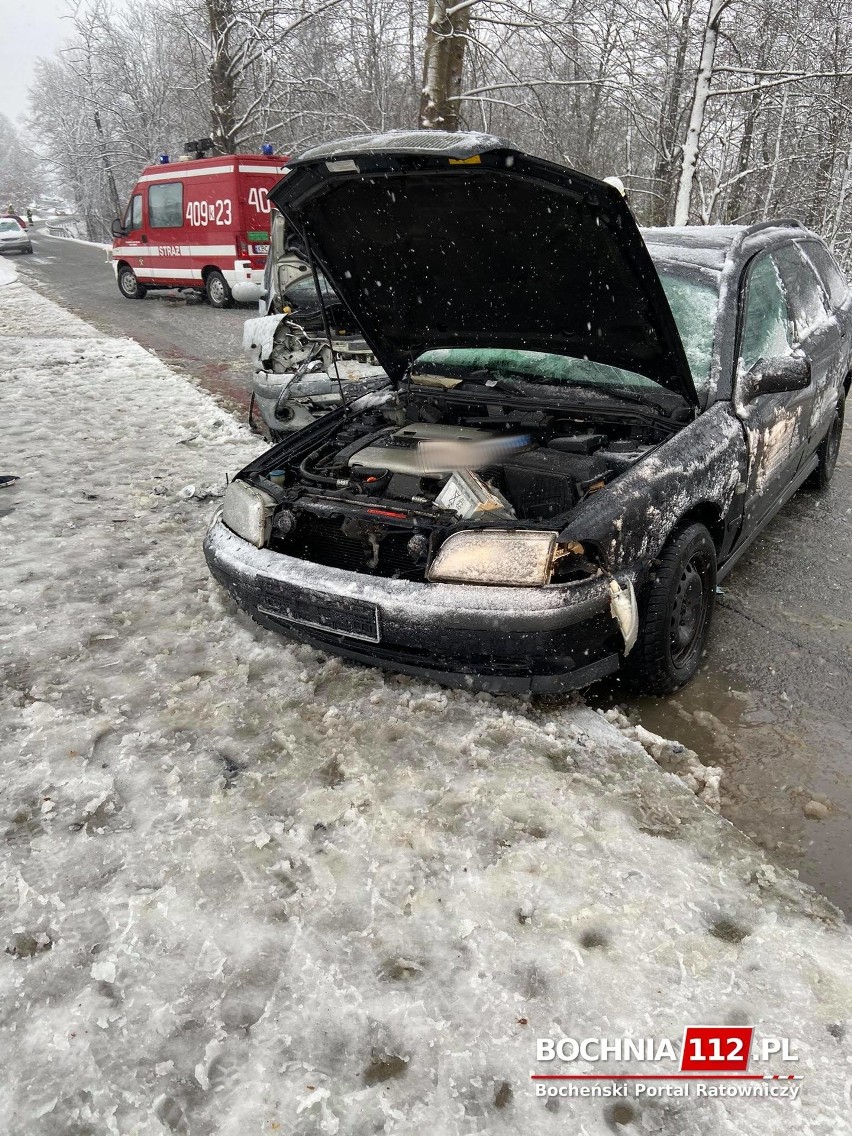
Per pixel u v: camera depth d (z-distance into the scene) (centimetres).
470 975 207
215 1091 182
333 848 249
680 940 216
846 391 543
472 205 307
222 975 209
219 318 1361
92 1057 190
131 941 220
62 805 271
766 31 1479
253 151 2314
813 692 334
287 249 780
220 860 246
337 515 324
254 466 373
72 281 1919
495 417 373
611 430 358
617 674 324
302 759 289
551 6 1317
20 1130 176
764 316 397
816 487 548
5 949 218
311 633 330
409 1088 182
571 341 362
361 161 295
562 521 282
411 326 405
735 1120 174
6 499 539
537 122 1588
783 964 208
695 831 253
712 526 353
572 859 241
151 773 284
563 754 288
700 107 1174
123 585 422
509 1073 184
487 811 261
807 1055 187
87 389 849
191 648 362
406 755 289
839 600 407
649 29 1441
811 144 1873
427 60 1216
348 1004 201
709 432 334
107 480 579
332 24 1881
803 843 258
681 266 385
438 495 323
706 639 349
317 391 602
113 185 3906
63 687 334
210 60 1938
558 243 304
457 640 284
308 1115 177
